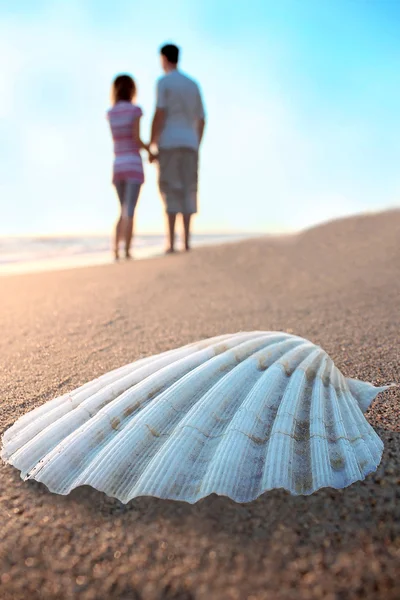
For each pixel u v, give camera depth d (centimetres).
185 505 86
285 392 108
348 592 67
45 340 192
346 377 140
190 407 104
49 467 95
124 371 126
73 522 84
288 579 70
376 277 270
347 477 89
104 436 100
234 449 92
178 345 182
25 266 493
